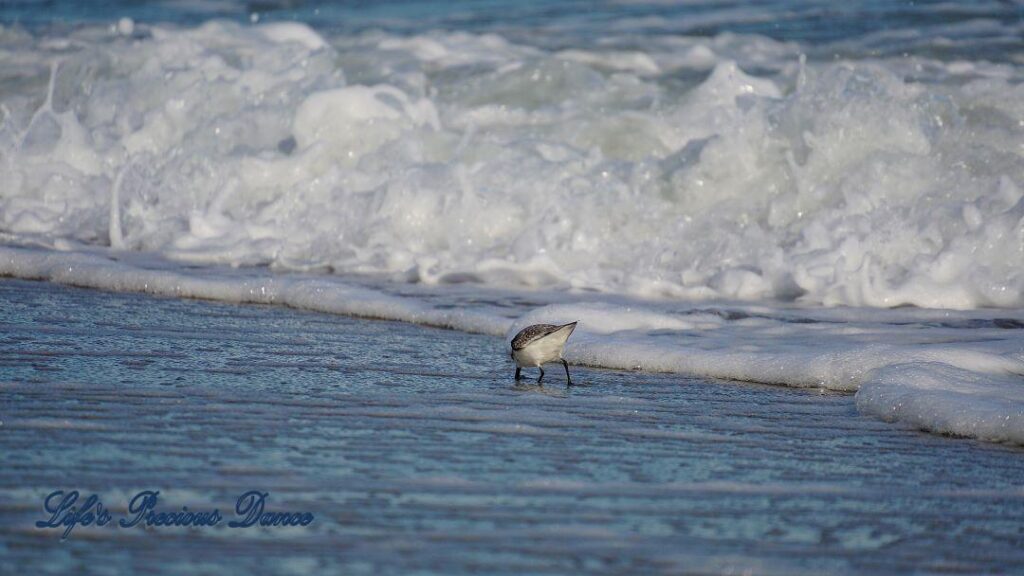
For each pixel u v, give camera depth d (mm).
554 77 49281
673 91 47781
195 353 25406
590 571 13352
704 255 35500
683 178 38906
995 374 23344
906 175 35875
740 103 41156
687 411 21531
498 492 16172
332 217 39469
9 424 18875
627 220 37906
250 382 22734
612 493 16312
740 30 55875
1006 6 55688
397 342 27547
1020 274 31016
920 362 23266
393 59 53469
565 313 28969
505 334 28719
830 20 56156
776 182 38031
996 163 36094
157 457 17266
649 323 28656
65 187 44312
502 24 60562
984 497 16547
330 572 13094
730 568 13594
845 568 13750
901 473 17734
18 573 12875
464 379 23812
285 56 51844
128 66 52906
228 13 68375
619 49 54000
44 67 55344
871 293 31156
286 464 17156
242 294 33188
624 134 43812
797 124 38500
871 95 38219
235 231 39812
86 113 49781
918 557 14148
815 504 16094
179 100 47719
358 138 43812
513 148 42562
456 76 50750
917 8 56719
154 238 40156
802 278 32156
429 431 19469
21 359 24094
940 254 32094
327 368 24375
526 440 19109
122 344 26109
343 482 16375
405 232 38531
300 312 31578
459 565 13406
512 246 37062
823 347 25719
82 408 20078
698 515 15469
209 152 44562
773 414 21469
